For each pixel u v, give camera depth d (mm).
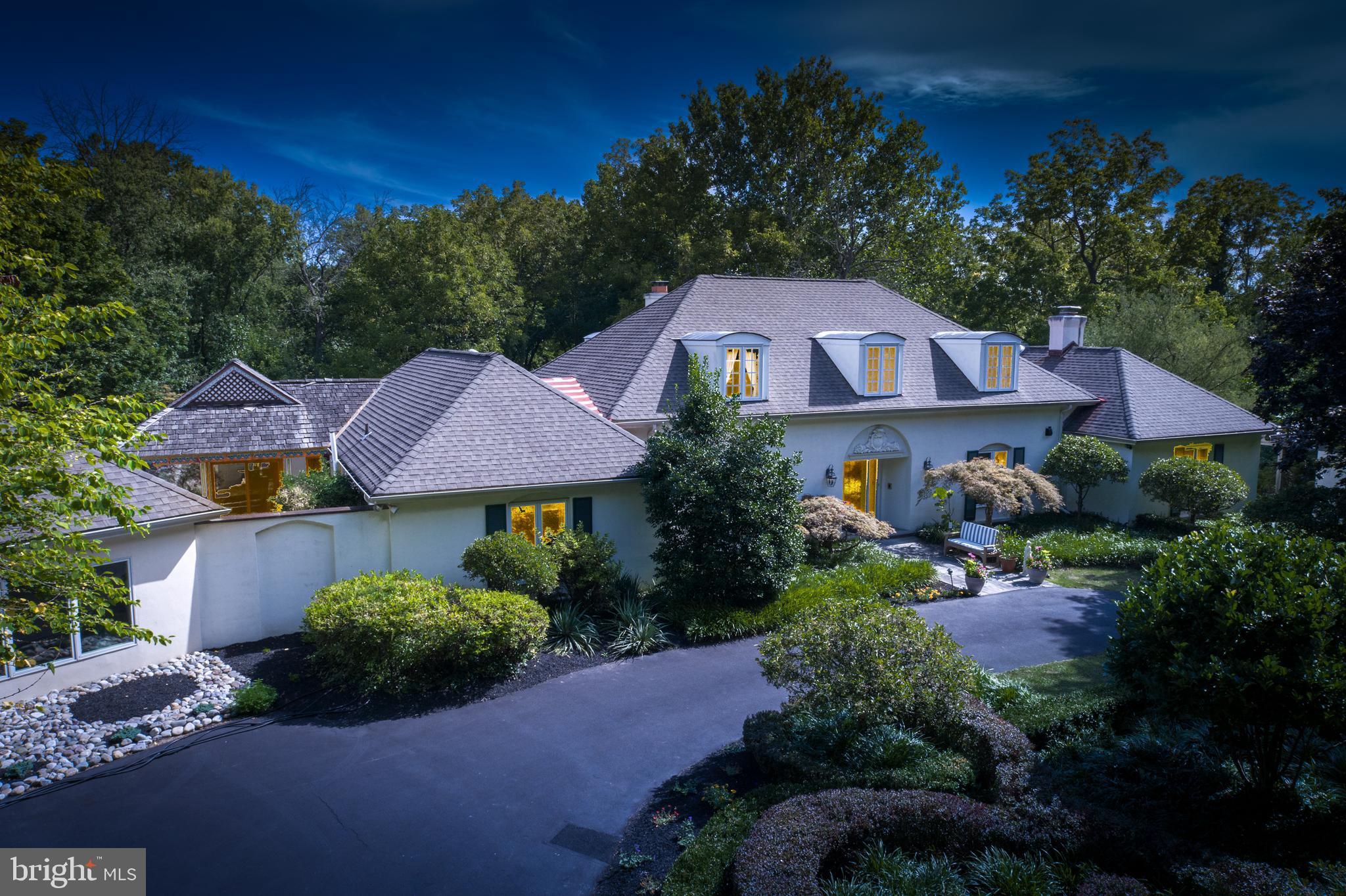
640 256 43188
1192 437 24031
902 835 7602
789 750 9555
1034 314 43812
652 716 11711
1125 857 7152
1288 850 7648
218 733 11188
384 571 15367
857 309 25750
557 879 7953
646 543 17672
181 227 42094
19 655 8586
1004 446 24438
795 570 16844
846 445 22031
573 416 17891
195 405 23734
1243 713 7688
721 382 20516
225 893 7746
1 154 20656
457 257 38406
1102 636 15078
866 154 41688
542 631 13375
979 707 9906
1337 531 16641
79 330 27578
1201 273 48719
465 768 10219
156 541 13039
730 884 6992
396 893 7750
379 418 21188
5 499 7488
